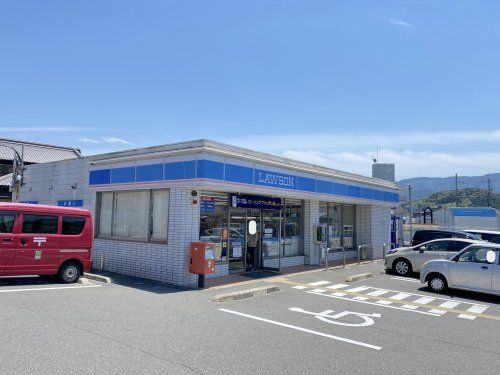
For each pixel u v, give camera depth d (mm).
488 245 11906
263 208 15320
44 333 6402
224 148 12453
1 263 10383
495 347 6918
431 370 5695
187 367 5332
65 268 11523
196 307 8992
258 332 7199
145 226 13734
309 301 10242
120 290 10648
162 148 12945
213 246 11984
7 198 29641
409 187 25547
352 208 22188
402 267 15688
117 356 5582
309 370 5465
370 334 7414
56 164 18438
